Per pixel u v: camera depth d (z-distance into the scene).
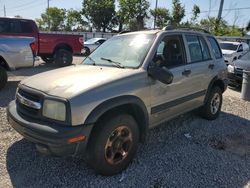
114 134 3.40
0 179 3.34
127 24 41.12
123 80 3.47
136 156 4.00
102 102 3.19
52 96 3.08
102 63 4.17
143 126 3.86
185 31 4.82
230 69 9.53
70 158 3.86
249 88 7.75
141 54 3.97
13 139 4.39
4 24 11.05
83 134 3.03
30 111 3.29
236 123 5.68
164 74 3.71
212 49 5.60
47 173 3.50
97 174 3.49
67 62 13.29
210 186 3.36
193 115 5.96
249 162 3.99
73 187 3.24
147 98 3.78
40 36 12.41
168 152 4.17
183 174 3.59
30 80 3.67
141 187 3.28
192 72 4.69
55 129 2.98
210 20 34.59
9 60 7.30
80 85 3.21
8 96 6.93
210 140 4.72
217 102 5.82
